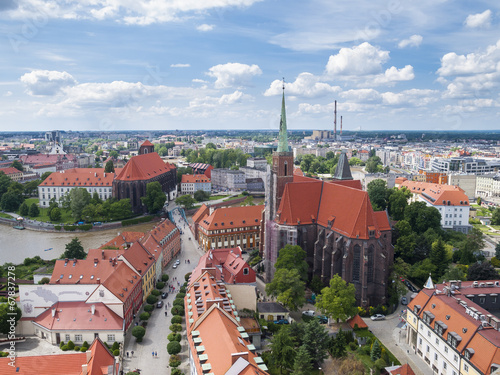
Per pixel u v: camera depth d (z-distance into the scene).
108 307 107.94
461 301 96.56
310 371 90.25
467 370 81.88
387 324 117.75
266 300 132.25
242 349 73.56
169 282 148.12
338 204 141.12
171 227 181.75
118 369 86.38
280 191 148.75
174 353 97.44
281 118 148.88
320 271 143.75
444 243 154.25
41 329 106.44
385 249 135.38
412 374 84.25
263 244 170.00
